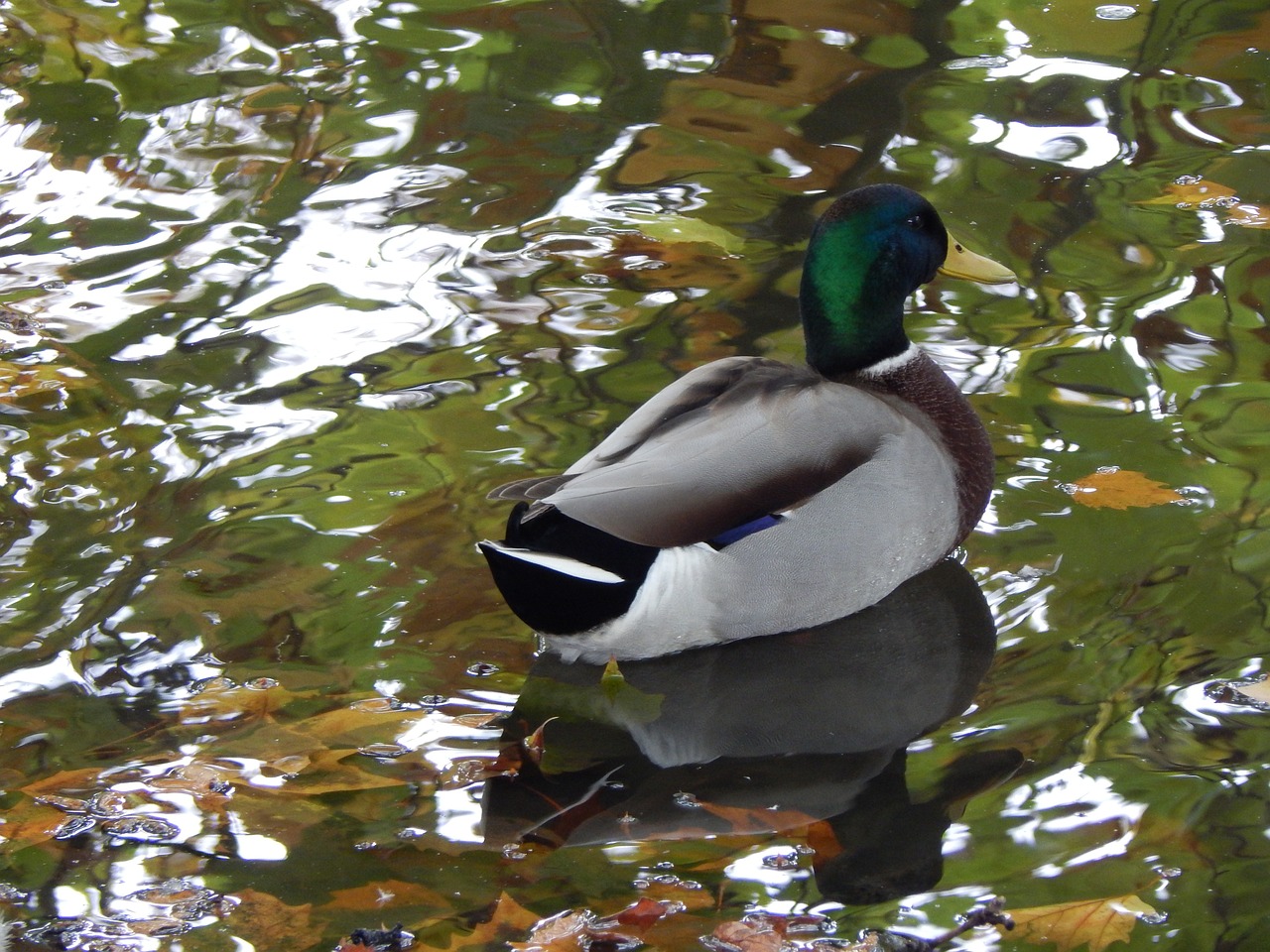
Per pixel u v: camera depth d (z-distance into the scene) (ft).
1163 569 27.81
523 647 26.50
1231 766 22.77
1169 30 52.03
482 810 22.36
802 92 48.01
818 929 19.69
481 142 45.29
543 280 38.06
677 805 22.59
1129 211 40.70
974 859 21.09
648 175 43.16
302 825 21.94
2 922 19.94
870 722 24.72
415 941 19.53
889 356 31.42
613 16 54.29
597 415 32.37
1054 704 24.61
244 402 33.12
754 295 37.22
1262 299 36.55
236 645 26.02
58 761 23.25
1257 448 31.09
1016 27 52.60
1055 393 33.30
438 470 30.76
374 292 37.52
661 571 26.43
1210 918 19.75
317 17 54.49
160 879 20.83
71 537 28.73
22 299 36.99
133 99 47.96
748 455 26.86
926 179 42.42
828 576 27.32
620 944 19.45
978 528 29.60
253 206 41.68
